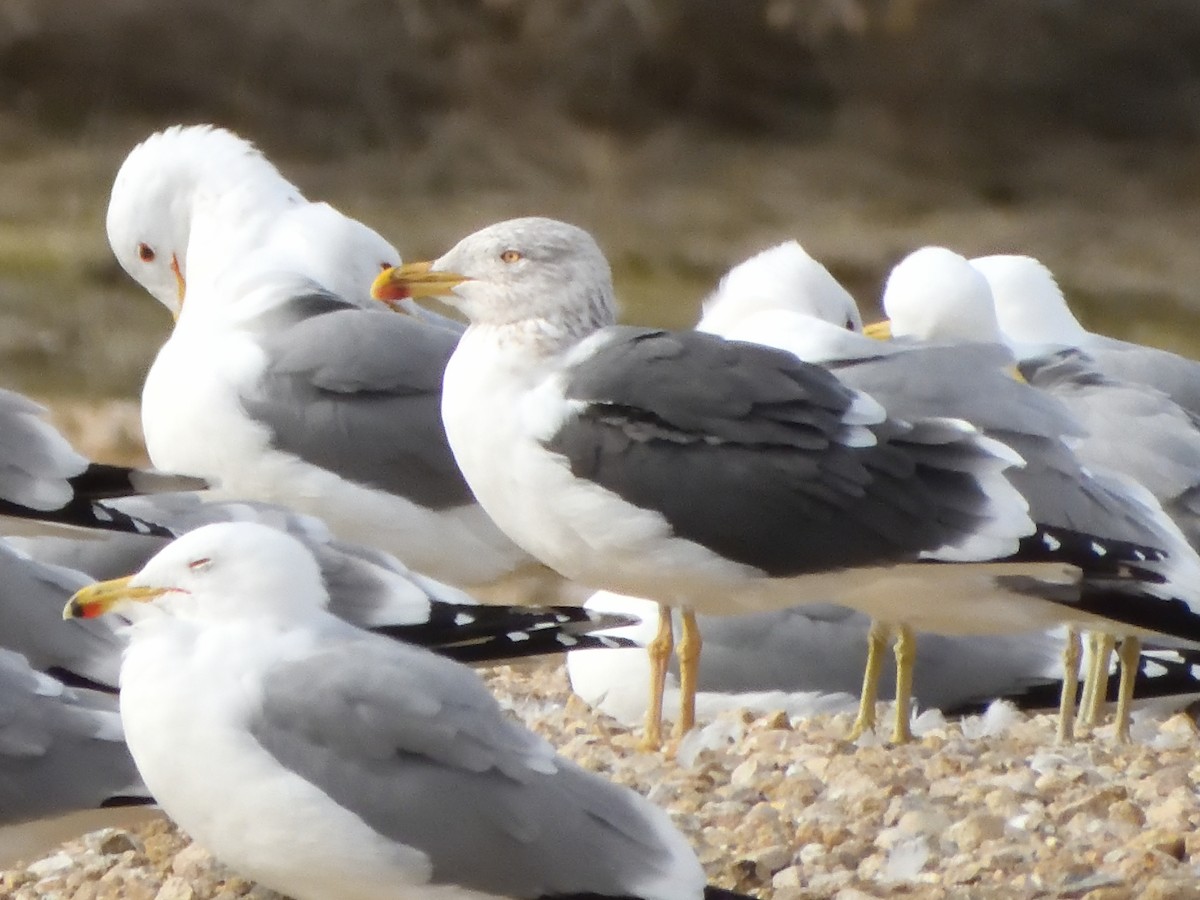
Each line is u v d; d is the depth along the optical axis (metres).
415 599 11.13
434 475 14.36
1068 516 11.50
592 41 50.19
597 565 11.27
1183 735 12.96
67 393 31.91
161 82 49.00
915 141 49.88
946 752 11.57
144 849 10.66
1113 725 13.37
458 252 11.34
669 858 8.48
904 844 9.84
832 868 9.76
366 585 11.19
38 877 10.40
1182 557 11.82
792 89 51.09
